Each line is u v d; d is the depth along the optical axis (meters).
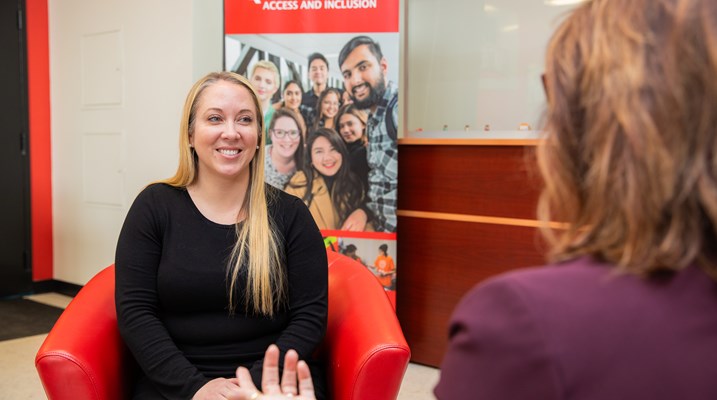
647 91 0.46
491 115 3.39
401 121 3.41
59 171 4.54
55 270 4.62
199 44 3.60
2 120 4.30
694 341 0.44
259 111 1.58
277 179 2.99
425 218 2.95
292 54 2.92
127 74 4.01
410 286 3.02
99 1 4.13
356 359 1.35
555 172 0.53
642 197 0.46
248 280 1.46
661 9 0.48
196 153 1.57
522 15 3.25
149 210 1.51
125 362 1.53
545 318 0.44
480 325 0.47
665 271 0.46
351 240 2.92
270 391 0.85
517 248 2.69
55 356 1.31
